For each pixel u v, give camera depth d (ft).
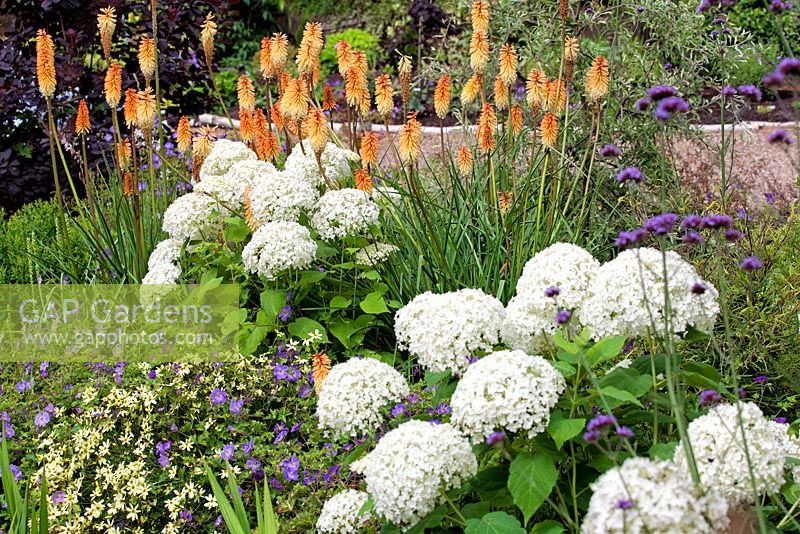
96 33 25.95
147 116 18.62
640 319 10.55
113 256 19.47
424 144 33.19
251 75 44.62
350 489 11.98
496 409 9.76
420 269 16.66
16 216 24.09
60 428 14.61
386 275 17.37
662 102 9.69
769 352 15.67
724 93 10.82
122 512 13.34
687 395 13.24
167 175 24.00
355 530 11.21
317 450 13.37
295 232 15.55
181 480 13.43
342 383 11.34
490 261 16.97
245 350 15.33
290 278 16.25
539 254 11.89
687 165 22.77
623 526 7.48
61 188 25.96
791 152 30.40
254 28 49.39
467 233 17.40
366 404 11.35
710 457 9.28
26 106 25.29
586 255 11.76
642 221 19.12
